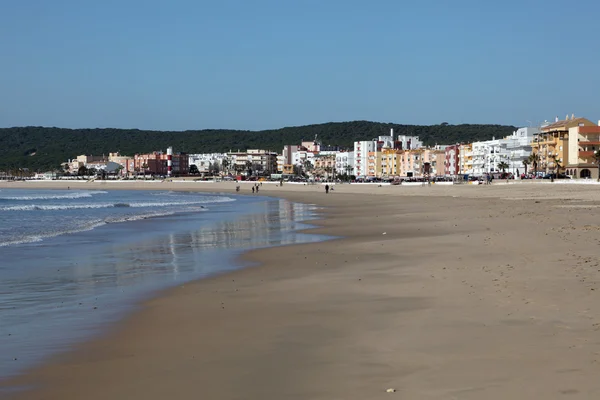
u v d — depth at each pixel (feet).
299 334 42.14
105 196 409.69
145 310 52.37
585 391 28.58
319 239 111.65
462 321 43.14
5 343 41.78
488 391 29.22
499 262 70.33
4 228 142.82
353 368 33.88
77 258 89.04
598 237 91.56
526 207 178.70
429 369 33.01
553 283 54.85
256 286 63.05
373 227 133.80
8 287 65.10
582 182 340.39
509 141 588.91
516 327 40.57
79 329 45.78
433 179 558.56
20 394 31.42
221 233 127.75
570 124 465.88
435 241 97.04
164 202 303.07
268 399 29.78
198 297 57.72
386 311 48.08
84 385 32.65
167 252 95.55
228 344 40.24
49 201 326.24
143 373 34.47
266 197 364.99
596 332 38.42
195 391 31.24
